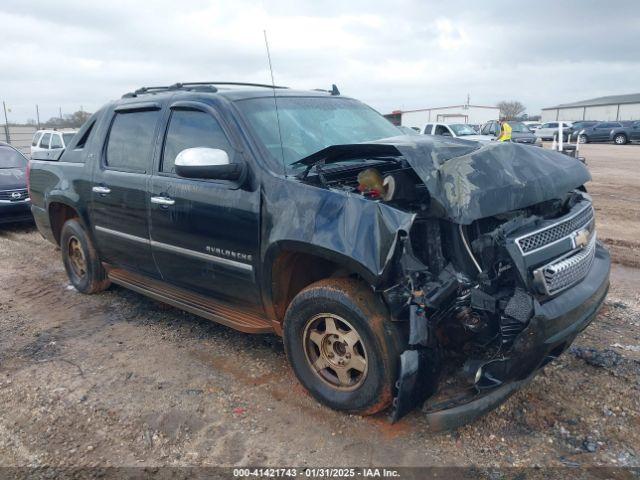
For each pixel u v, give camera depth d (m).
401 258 2.86
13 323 4.96
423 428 3.11
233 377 3.80
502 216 3.16
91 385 3.76
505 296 2.94
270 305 3.55
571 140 35.88
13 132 33.69
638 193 11.91
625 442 2.92
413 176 3.27
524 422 3.11
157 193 4.14
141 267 4.63
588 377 3.54
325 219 3.05
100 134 5.02
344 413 3.25
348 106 4.62
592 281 3.27
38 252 7.64
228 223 3.60
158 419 3.32
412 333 2.85
